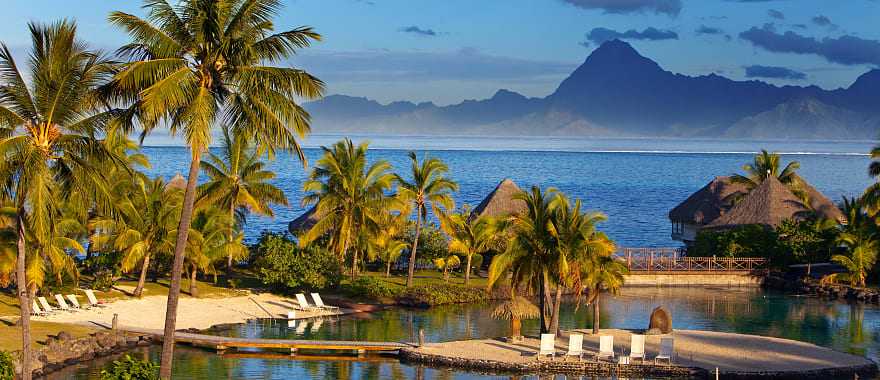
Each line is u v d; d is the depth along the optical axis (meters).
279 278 58.25
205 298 56.03
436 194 63.66
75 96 27.70
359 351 43.16
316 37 28.05
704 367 38.78
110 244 55.69
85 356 40.53
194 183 28.41
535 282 45.09
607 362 39.38
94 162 28.98
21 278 28.77
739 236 76.12
